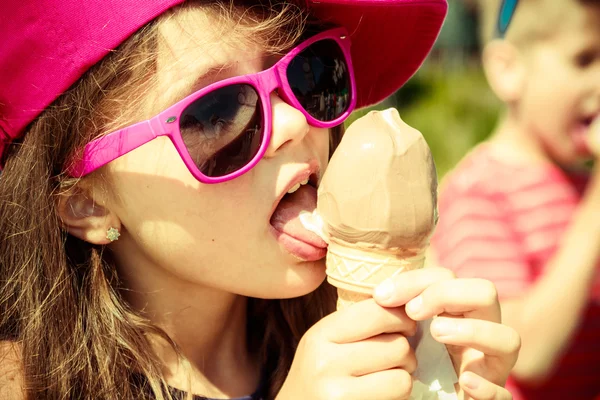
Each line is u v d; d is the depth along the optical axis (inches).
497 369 62.4
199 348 77.0
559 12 115.3
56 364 69.4
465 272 112.9
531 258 114.5
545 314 108.7
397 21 79.1
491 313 59.9
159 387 69.2
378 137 57.7
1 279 73.4
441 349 66.4
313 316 86.6
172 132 61.2
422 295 58.6
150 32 61.7
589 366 121.4
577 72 116.1
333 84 69.5
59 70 63.8
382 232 56.8
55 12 62.7
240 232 64.4
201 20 62.0
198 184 63.6
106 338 69.7
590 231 109.5
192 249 65.6
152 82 62.7
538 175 119.2
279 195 64.4
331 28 72.3
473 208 117.0
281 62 64.1
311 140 68.0
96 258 71.0
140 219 66.6
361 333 60.6
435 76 286.4
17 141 69.8
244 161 62.3
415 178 57.2
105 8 61.6
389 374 60.8
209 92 61.1
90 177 67.2
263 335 85.0
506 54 124.5
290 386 65.1
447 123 264.5
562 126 118.4
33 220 69.2
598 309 121.8
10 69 65.8
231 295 76.6
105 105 64.0
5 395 70.3
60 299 69.9
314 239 65.0
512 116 125.7
